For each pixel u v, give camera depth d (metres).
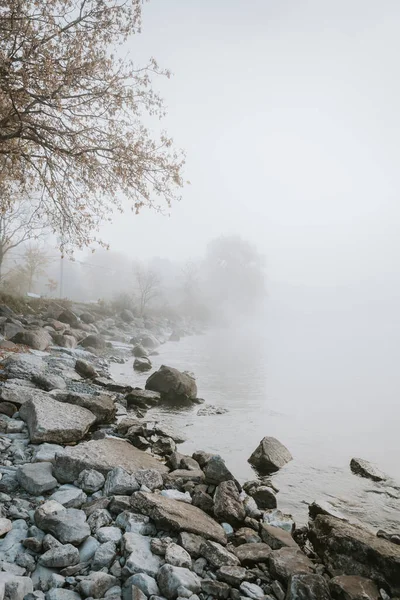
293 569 4.70
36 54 11.52
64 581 4.04
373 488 8.16
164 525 5.21
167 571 4.12
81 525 4.85
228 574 4.41
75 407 9.12
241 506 6.21
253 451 9.80
